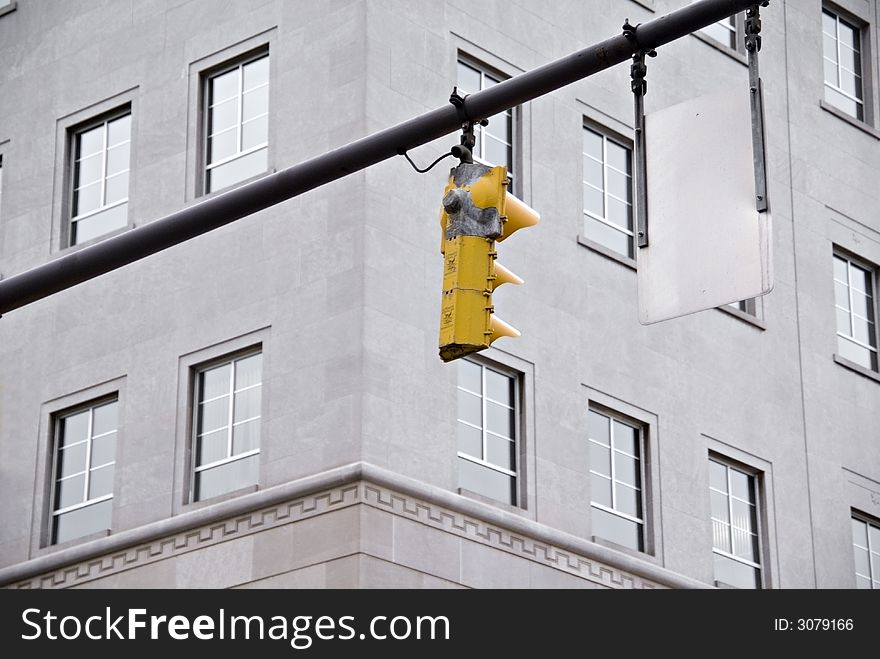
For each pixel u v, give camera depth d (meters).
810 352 64.12
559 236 56.78
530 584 52.25
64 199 59.81
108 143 59.62
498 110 23.34
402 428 50.69
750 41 22.61
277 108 55.22
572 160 58.16
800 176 66.00
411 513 50.06
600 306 57.34
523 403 54.19
